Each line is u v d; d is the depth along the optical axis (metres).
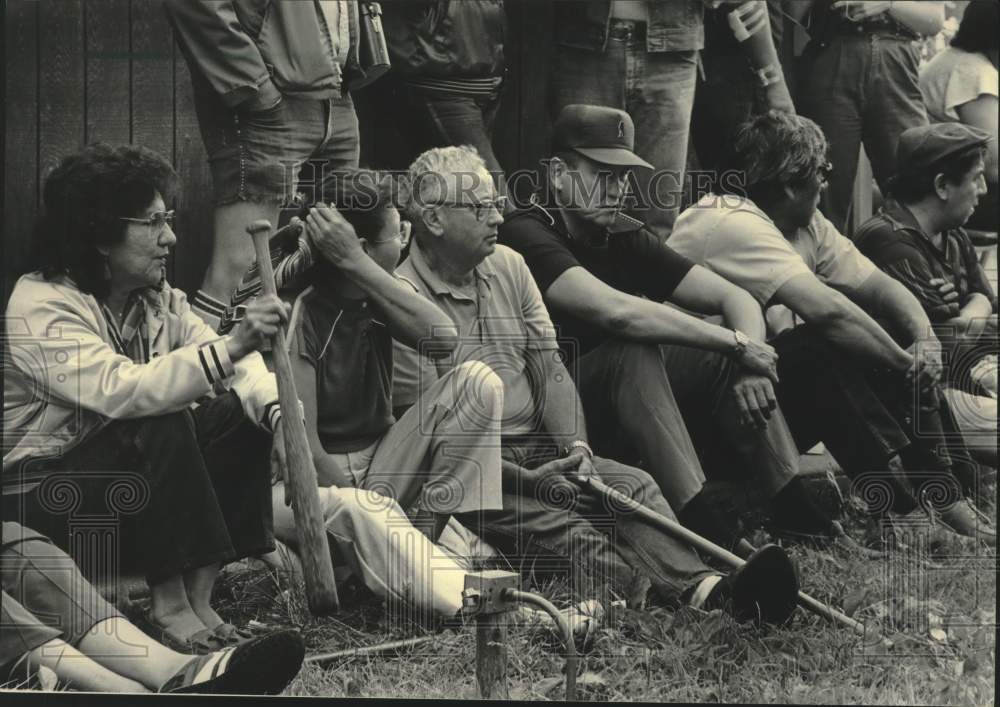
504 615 7.99
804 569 9.42
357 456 8.77
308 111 8.88
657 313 9.20
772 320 9.66
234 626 8.41
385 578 8.52
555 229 9.35
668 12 9.44
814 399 9.70
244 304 8.70
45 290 8.30
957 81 9.95
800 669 8.62
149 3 8.66
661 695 8.32
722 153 9.68
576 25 9.42
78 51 8.54
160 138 8.71
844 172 9.92
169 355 8.31
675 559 8.89
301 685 8.19
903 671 8.77
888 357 9.79
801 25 9.88
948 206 9.98
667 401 9.24
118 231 8.27
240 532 8.41
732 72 9.66
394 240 8.91
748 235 9.51
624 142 9.34
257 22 8.74
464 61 9.14
